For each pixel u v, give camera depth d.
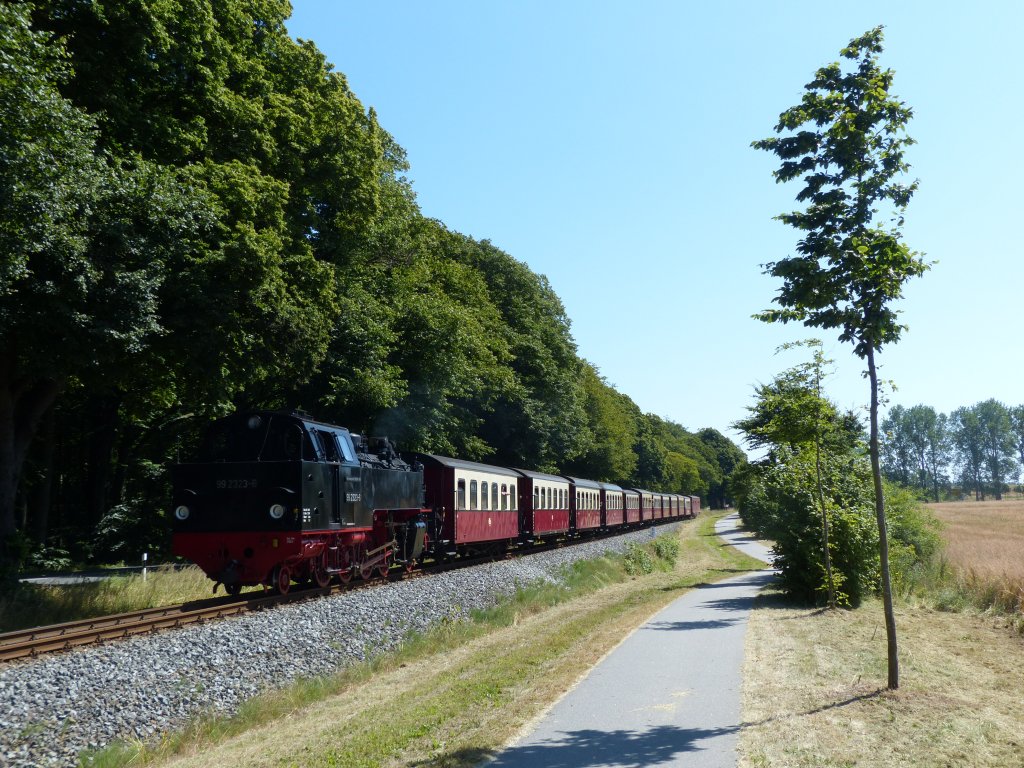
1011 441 159.88
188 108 20.67
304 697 10.95
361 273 31.62
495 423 48.41
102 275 15.60
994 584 19.77
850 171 8.98
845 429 20.16
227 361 19.69
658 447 112.12
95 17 17.39
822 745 6.98
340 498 16.83
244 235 18.98
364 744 7.88
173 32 19.61
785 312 9.48
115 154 18.39
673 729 7.63
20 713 8.32
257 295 19.39
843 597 17.72
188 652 10.87
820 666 10.57
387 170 36.31
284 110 23.55
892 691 8.99
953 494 161.88
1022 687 10.16
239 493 15.27
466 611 17.78
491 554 29.23
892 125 8.92
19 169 13.22
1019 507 77.75
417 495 22.50
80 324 15.27
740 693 9.04
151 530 33.31
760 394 29.55
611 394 94.19
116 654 10.15
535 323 53.75
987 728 7.57
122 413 34.56
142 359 18.67
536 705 8.73
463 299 42.56
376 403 28.48
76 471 38.72
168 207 16.77
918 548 25.50
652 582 27.80
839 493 18.52
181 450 37.16
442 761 6.88
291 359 23.02
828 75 9.16
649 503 64.69
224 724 9.60
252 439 16.19
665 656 11.45
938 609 18.88
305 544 15.39
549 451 53.56
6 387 18.44
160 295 17.84
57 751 8.09
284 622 12.98
